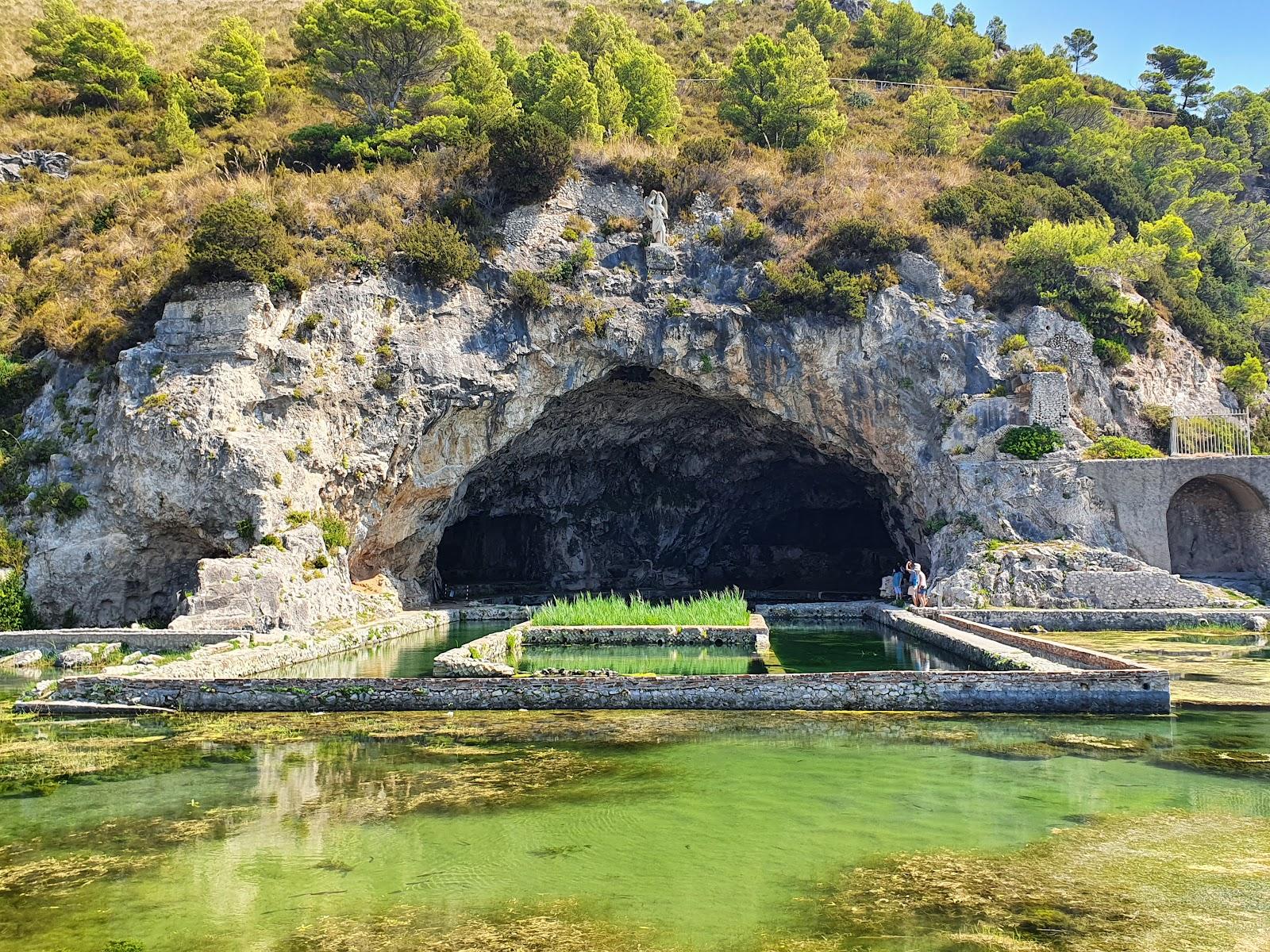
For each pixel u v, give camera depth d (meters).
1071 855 8.84
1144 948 6.89
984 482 32.81
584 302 35.03
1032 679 15.51
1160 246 38.94
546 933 7.20
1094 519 31.78
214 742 13.80
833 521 50.84
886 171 42.09
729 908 7.68
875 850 9.01
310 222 33.06
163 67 54.59
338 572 28.89
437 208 35.09
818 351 35.88
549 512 44.72
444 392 32.50
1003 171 46.53
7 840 9.46
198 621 24.31
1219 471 31.64
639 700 15.88
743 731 14.14
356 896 7.95
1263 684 17.64
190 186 37.06
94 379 30.06
